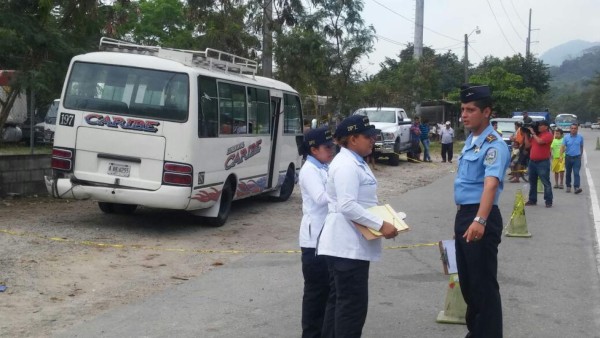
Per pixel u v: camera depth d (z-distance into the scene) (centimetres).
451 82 6488
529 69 6594
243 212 1321
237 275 811
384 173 2302
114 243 959
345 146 473
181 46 2273
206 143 1044
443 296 734
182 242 996
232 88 1159
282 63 2181
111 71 1024
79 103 1026
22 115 2347
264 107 1322
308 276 539
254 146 1265
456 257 526
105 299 697
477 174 511
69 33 1294
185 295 720
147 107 1005
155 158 997
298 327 621
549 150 1495
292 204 1459
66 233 1000
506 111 4962
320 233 486
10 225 1031
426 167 2600
